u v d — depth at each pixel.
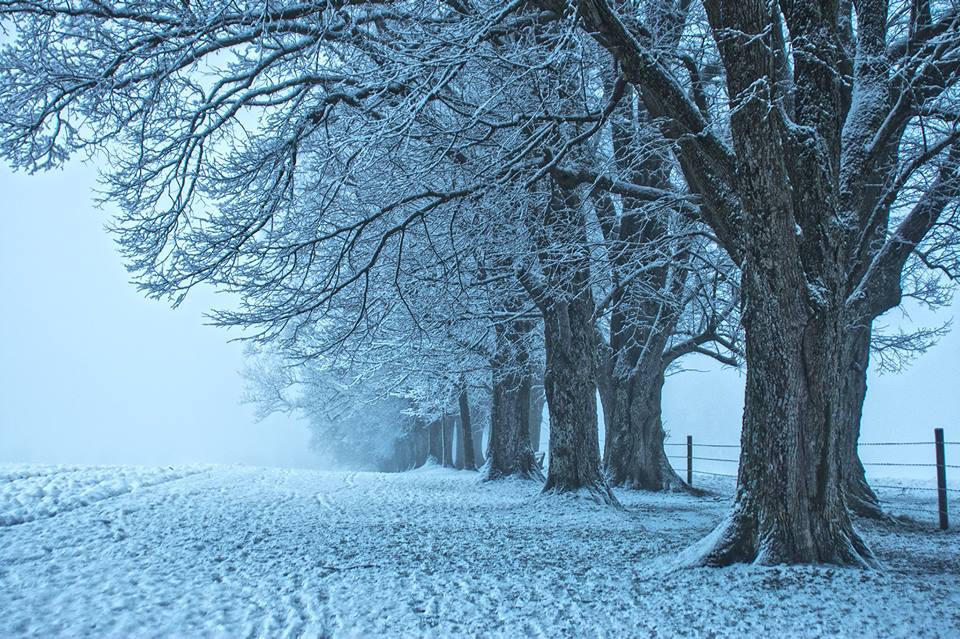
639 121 13.48
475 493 17.88
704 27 11.89
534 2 7.29
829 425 6.74
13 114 9.96
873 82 8.48
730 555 6.82
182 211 10.55
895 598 5.62
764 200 6.55
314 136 12.19
